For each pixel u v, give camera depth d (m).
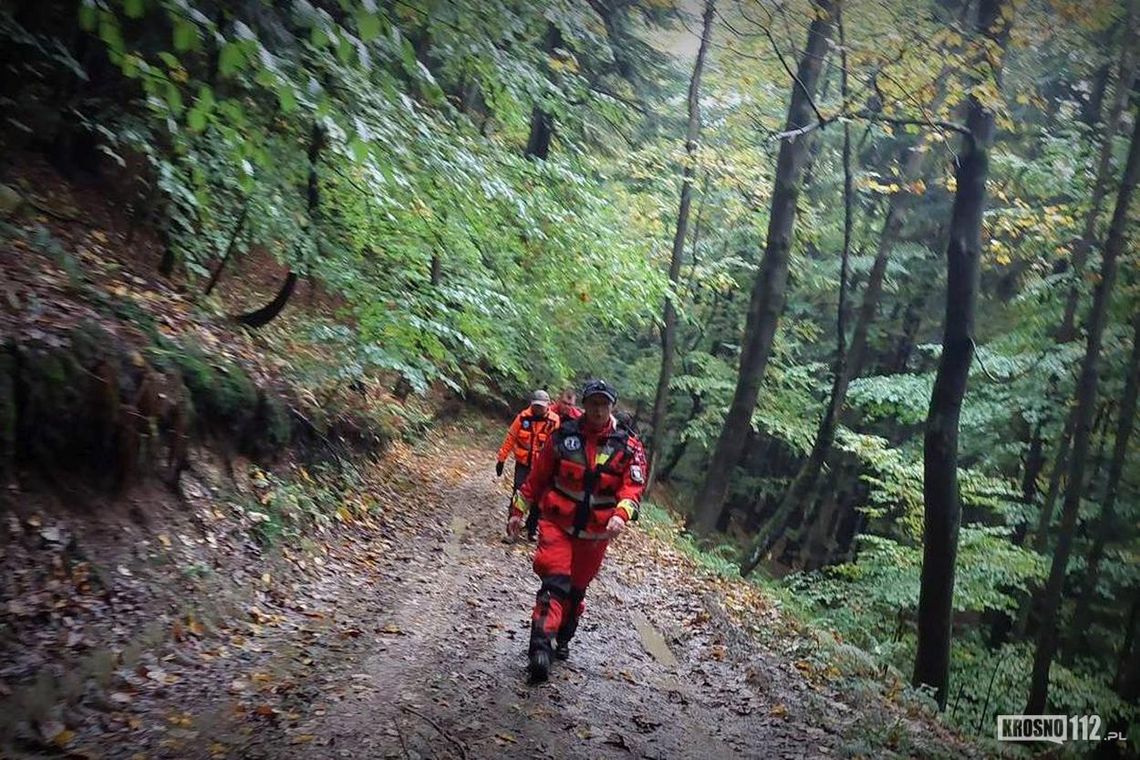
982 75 9.63
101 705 4.05
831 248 23.16
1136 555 16.47
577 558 5.61
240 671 4.80
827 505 24.00
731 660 6.88
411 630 6.08
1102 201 14.98
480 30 6.91
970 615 21.39
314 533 7.48
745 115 19.09
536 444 9.74
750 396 16.20
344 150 6.62
